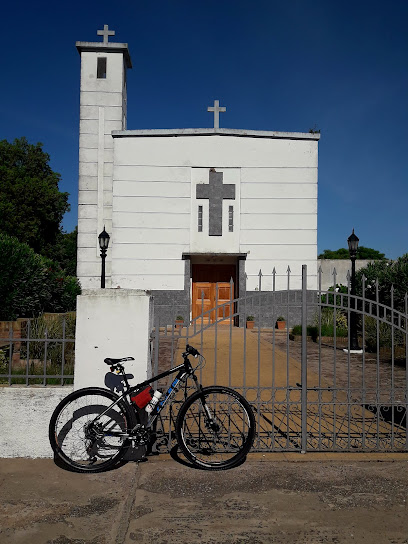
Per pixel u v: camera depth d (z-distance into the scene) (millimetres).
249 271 18969
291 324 17859
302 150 19266
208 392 4750
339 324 15859
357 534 3428
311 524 3564
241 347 12938
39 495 4008
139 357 4855
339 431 5660
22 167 34406
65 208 34969
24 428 4859
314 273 18953
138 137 19188
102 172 20250
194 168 19188
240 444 5121
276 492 4086
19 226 30922
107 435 4586
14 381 6168
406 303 5129
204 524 3555
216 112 19156
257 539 3361
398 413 6469
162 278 18984
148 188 19125
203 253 18875
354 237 13844
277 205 19156
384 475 4438
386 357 11953
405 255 16188
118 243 19000
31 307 11383
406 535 3420
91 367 4840
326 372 9875
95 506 3820
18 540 3314
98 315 4863
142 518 3637
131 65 22016
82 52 20578
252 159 19188
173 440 5309
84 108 20438
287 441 5035
